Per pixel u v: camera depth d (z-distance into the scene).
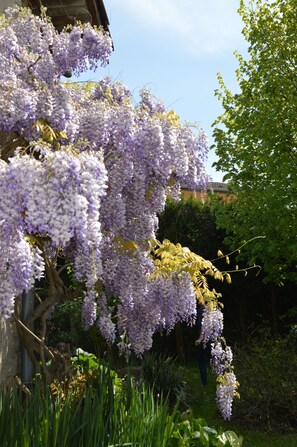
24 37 4.54
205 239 12.88
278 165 10.19
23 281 3.20
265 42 11.00
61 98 4.18
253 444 6.57
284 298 13.45
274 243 10.08
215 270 5.31
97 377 4.15
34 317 4.82
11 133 4.59
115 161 4.43
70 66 4.76
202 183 5.19
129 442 3.42
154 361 8.04
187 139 4.94
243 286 12.99
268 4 11.26
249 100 10.89
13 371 5.52
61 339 9.84
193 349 12.72
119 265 4.81
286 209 10.13
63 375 4.79
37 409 3.29
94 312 4.87
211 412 7.87
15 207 2.92
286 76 10.75
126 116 4.38
